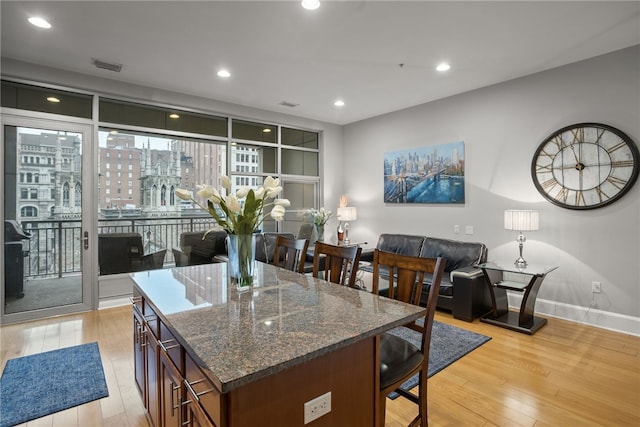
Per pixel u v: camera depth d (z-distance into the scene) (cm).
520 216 367
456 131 480
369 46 333
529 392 231
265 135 569
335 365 119
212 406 102
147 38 317
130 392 233
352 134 643
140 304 200
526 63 374
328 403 117
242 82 430
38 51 341
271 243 489
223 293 176
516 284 376
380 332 129
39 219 379
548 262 393
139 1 258
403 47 335
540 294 398
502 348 302
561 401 221
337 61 369
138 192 446
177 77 412
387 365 154
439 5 264
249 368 96
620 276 344
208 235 504
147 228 454
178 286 191
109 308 414
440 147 498
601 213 355
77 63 369
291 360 102
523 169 413
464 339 320
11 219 363
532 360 278
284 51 344
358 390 128
